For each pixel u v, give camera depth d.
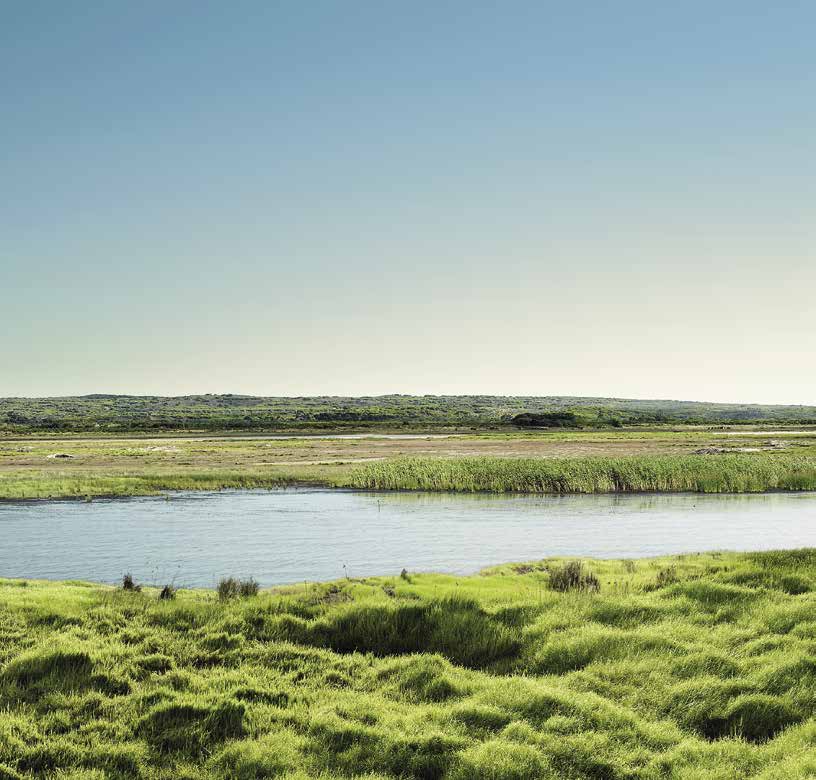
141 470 66.88
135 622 14.54
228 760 9.63
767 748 9.84
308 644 13.99
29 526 36.62
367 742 10.00
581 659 12.91
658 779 9.21
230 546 30.73
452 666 12.81
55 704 11.01
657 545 31.09
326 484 56.62
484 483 54.72
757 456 64.94
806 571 18.03
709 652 12.82
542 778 9.15
